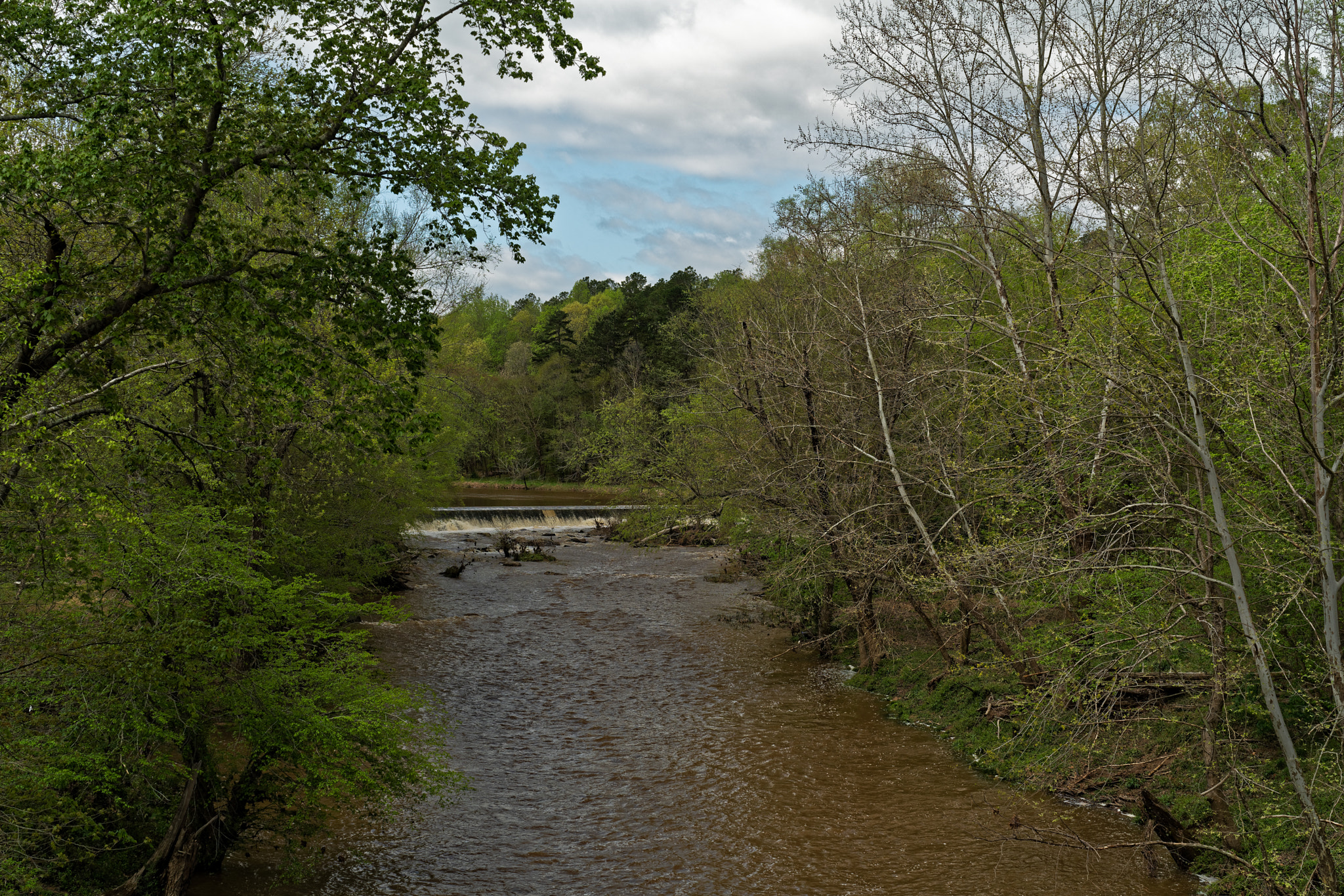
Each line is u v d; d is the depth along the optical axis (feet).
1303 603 31.65
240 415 41.81
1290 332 29.43
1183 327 32.78
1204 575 29.22
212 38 28.68
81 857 32.32
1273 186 33.24
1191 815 37.06
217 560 33.86
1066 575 33.53
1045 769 38.40
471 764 48.85
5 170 27.25
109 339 31.37
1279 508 31.86
